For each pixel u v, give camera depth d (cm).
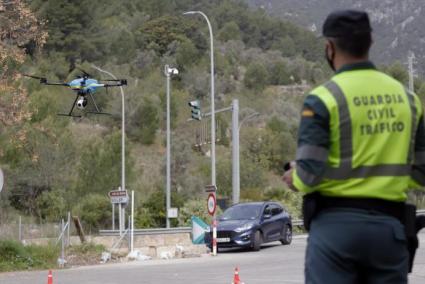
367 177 671
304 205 691
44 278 2898
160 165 11462
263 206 4578
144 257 3922
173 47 18700
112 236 4981
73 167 7669
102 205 6825
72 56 15475
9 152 6906
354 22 702
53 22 15175
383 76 709
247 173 9544
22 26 4216
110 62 15912
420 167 723
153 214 6781
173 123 14238
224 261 3553
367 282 677
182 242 5175
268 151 13088
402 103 697
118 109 13725
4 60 4172
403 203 685
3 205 6944
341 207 671
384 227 661
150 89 15875
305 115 684
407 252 685
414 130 704
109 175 7500
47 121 7612
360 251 659
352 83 691
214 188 4112
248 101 17600
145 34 19100
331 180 674
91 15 15975
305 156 668
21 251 3497
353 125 677
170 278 2753
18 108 3928
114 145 7762
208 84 17575
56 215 6912
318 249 670
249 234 4262
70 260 3791
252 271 2975
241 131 13750
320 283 664
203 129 8906
